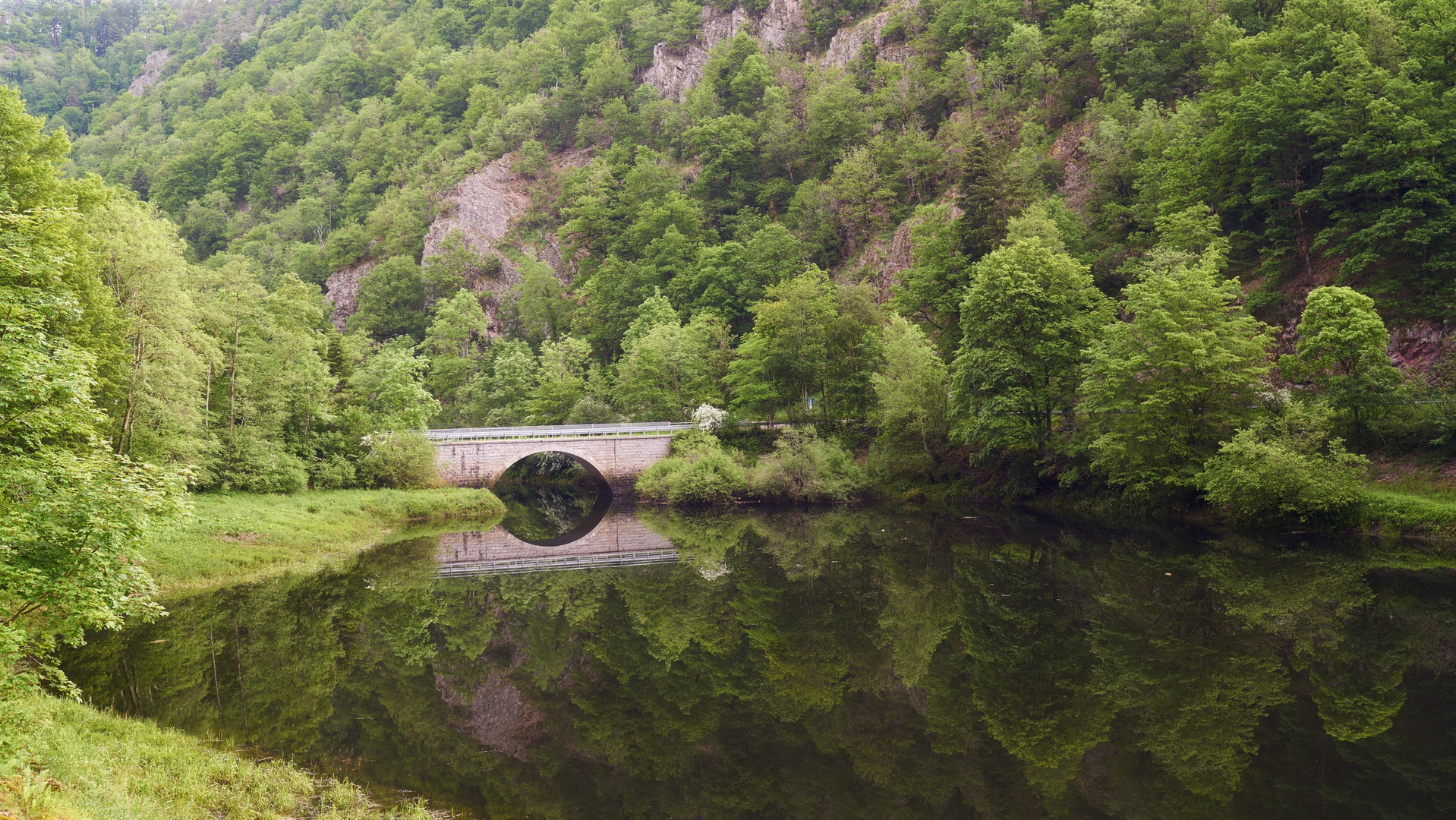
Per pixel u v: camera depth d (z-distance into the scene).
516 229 135.25
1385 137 45.88
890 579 34.03
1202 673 20.19
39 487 10.31
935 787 14.73
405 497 54.66
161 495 11.33
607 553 43.78
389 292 121.25
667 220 113.00
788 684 21.25
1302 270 51.72
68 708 14.94
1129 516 44.53
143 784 11.83
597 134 150.50
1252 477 35.53
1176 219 53.75
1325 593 27.19
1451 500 33.88
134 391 33.84
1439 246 43.66
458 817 13.33
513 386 90.00
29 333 11.48
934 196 98.69
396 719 18.47
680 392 78.44
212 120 183.88
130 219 35.28
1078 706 18.62
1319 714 17.27
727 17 154.50
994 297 49.44
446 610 30.14
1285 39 56.66
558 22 176.75
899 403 56.91
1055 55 99.31
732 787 14.99
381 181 155.12
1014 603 28.75
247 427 47.47
